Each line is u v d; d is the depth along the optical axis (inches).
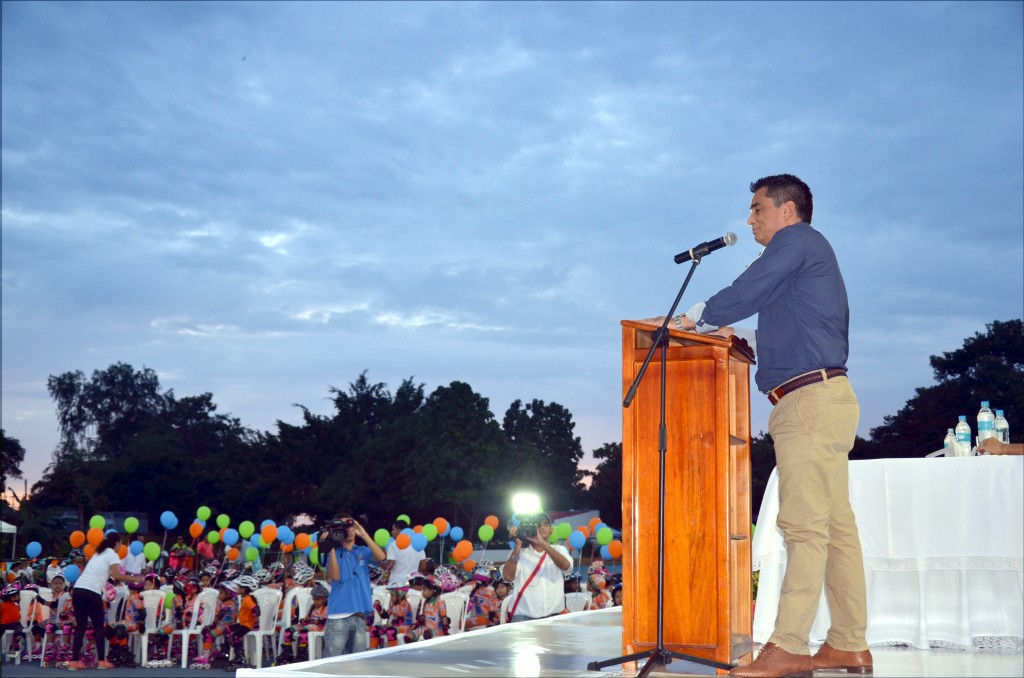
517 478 2354.8
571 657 146.3
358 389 3090.6
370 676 125.8
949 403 1743.4
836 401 129.9
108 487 2930.6
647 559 133.8
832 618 133.4
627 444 137.3
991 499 152.9
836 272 134.0
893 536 157.8
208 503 2893.7
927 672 126.6
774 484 163.3
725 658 127.0
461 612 453.4
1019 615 151.6
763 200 140.3
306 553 625.3
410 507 2469.2
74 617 504.4
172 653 522.3
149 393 4576.8
